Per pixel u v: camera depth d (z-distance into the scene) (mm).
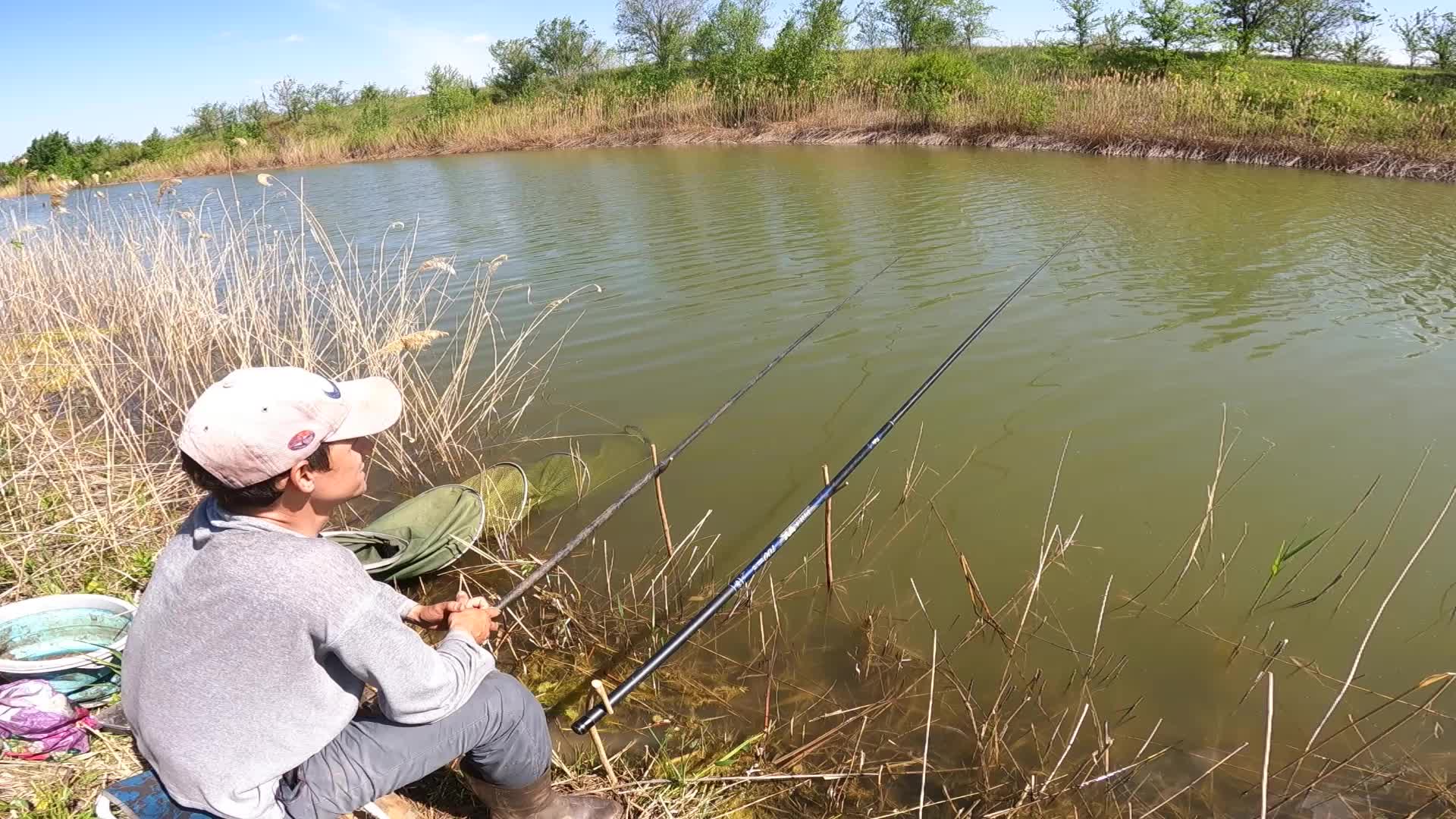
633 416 5645
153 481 4508
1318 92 15516
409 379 6000
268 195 17203
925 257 8883
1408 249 8719
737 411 5617
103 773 2582
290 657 1687
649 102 24109
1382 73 20156
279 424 1655
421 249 10672
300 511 1792
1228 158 14828
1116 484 4555
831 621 3650
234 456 1626
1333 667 3316
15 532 3734
